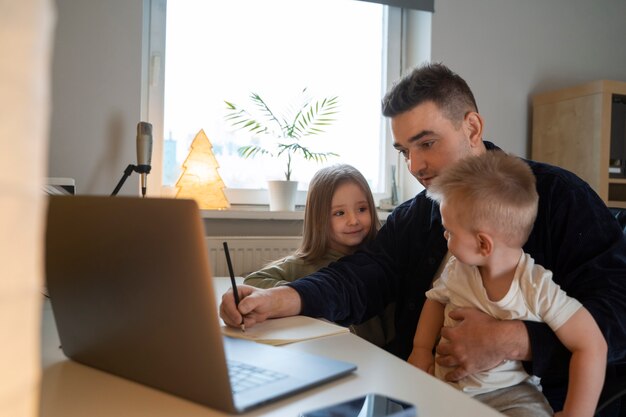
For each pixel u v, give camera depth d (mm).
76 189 1913
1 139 205
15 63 210
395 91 1182
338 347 726
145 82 2172
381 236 1356
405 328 1234
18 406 214
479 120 1193
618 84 2246
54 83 1885
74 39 1909
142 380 551
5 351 208
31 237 220
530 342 843
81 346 615
